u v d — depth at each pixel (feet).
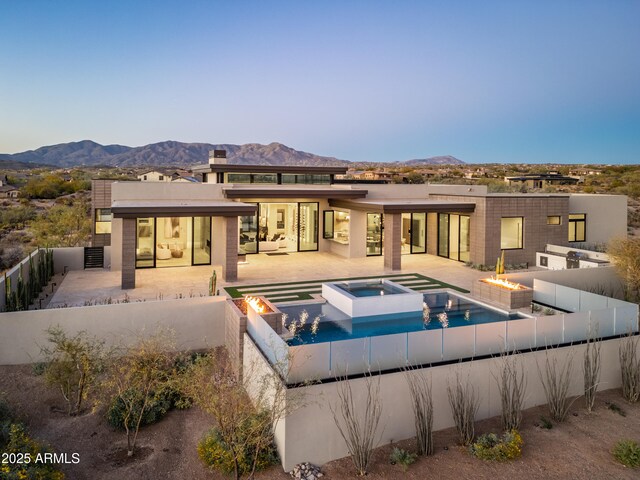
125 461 25.32
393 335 28.66
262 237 80.12
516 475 24.47
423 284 54.70
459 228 70.69
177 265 64.59
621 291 56.18
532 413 31.81
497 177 269.85
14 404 29.86
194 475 24.22
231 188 68.13
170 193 65.36
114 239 61.46
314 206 78.02
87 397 31.37
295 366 25.95
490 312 44.11
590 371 33.24
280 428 25.32
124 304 37.24
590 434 29.09
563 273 53.06
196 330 39.50
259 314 32.40
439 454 26.66
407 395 28.30
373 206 64.03
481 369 30.73
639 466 25.29
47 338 35.53
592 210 77.25
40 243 90.94
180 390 28.43
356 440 25.02
